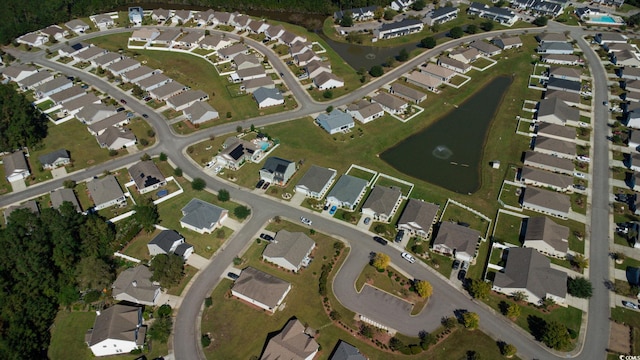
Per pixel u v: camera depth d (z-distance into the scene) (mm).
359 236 107000
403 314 89750
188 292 94500
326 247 104000
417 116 150500
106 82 171375
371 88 165625
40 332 85938
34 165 131625
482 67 180375
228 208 114875
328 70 172250
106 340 81438
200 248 104188
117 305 88688
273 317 89125
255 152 131000
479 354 82125
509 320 88312
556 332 81500
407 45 198875
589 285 90812
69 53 188875
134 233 106938
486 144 137875
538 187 120062
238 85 167875
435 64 182125
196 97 157375
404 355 82750
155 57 188375
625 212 111875
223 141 139250
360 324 88000
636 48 186625
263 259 101188
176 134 142875
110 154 134000
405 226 106812
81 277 91750
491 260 100438
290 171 123438
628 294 92062
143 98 160625
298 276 97438
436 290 94312
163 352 83750
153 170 123875
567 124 144000
